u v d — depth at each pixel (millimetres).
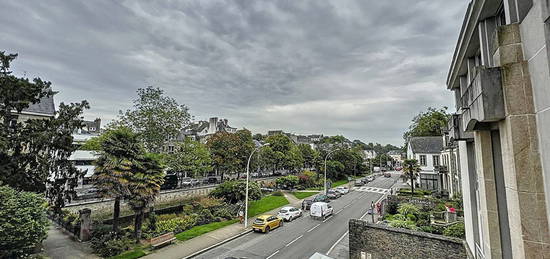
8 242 11266
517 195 4422
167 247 16812
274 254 16125
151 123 30609
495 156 6926
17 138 14977
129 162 15930
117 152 16172
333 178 57844
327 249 16984
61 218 19469
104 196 15633
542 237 4168
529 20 4312
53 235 17547
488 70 4895
